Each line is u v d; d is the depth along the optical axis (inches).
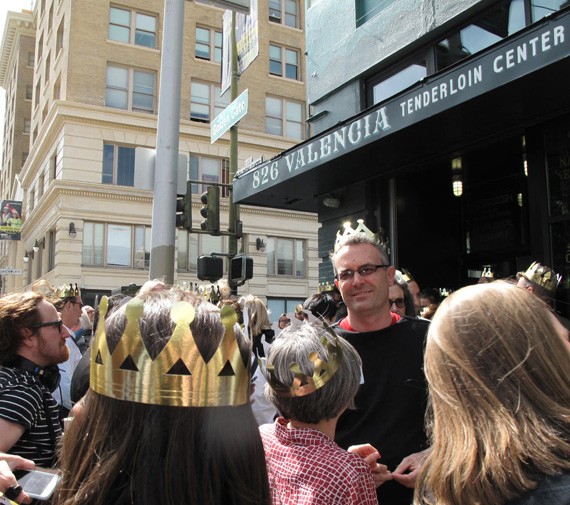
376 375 83.9
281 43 909.2
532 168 190.7
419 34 227.9
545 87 152.9
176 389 38.6
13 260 1384.1
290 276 880.3
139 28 826.2
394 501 77.4
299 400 62.5
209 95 856.3
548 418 39.9
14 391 80.6
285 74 913.5
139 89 815.1
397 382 82.5
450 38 220.2
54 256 788.6
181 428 38.8
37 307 89.6
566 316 182.2
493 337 42.7
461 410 41.9
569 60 132.5
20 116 1531.7
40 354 89.0
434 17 221.6
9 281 1371.8
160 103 199.2
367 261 88.0
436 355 45.1
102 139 770.2
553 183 185.0
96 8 794.2
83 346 183.3
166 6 202.7
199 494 38.4
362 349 86.3
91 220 753.0
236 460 40.5
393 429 80.3
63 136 755.4
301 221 889.5
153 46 834.2
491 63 147.3
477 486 38.9
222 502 39.8
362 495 57.4
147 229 784.3
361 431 81.4
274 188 263.0
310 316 104.8
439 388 43.8
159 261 191.9
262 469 42.5
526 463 38.1
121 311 42.1
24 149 1526.8
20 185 1243.2
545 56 133.9
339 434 82.5
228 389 40.1
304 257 896.9
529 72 137.6
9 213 1123.9
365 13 261.3
